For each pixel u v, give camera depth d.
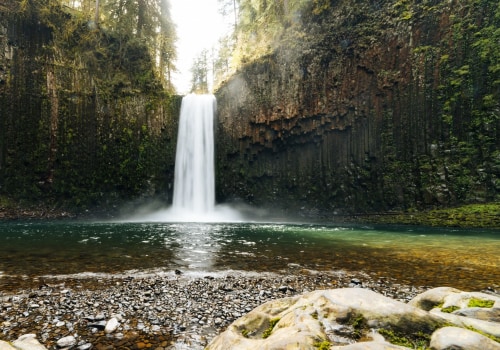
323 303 3.27
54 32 31.61
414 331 2.78
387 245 14.46
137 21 39.50
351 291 3.43
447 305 3.67
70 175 31.66
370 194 31.53
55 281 7.95
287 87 35.53
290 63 35.56
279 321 3.34
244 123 37.12
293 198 36.06
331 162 34.41
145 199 35.12
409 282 8.25
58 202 31.22
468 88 26.39
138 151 34.88
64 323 5.41
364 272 9.30
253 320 3.51
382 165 30.89
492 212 23.30
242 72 37.97
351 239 16.77
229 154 37.62
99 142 32.97
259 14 42.91
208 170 37.50
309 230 21.88
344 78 33.12
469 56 26.50
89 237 16.64
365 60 31.89
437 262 10.59
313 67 34.47
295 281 8.35
